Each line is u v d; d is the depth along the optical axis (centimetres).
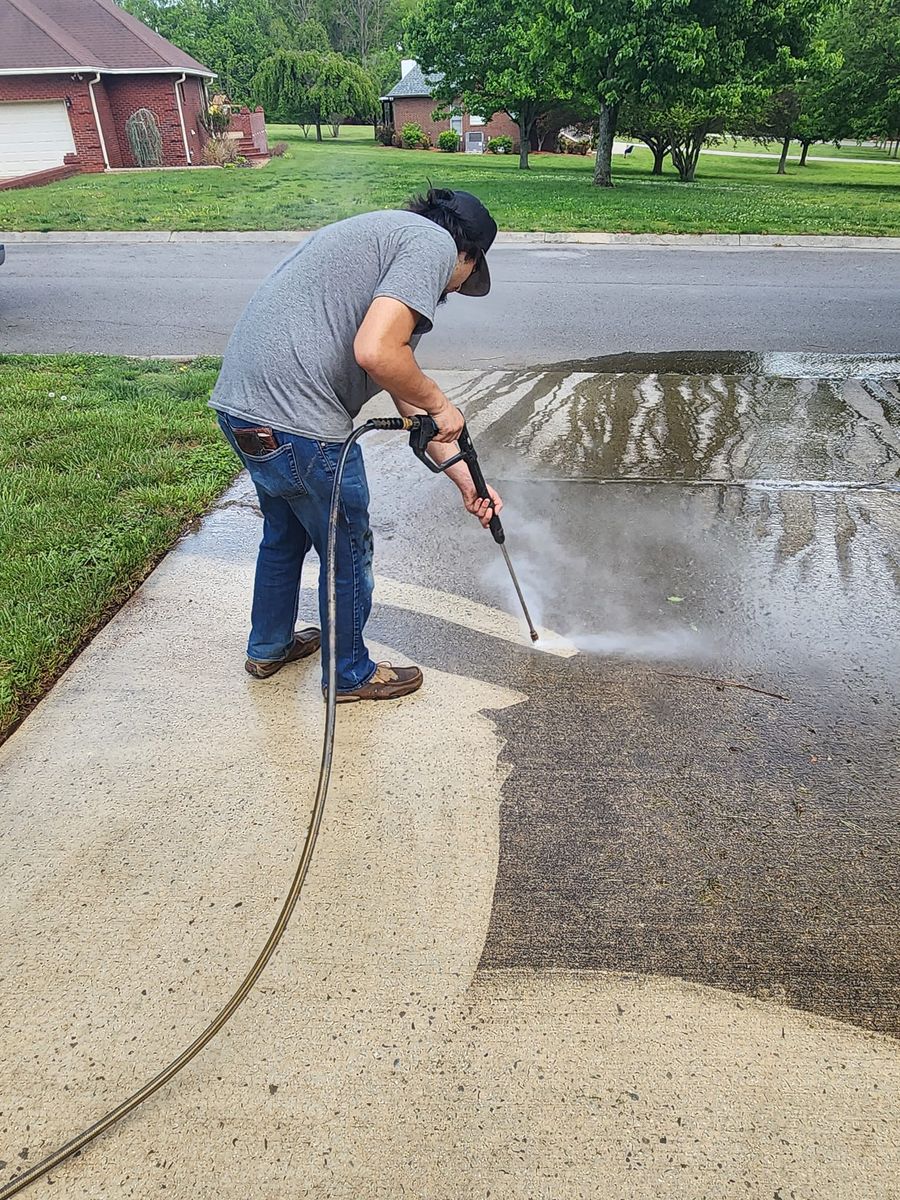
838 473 420
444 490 405
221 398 209
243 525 366
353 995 170
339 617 238
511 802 219
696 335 698
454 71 2386
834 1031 164
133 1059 158
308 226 1205
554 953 179
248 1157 143
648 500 391
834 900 191
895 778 226
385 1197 137
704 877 197
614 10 1600
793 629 292
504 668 273
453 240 200
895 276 960
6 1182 138
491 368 599
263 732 244
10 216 1300
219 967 175
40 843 204
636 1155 143
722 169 2980
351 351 202
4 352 648
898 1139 146
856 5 2245
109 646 283
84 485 388
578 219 1298
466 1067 157
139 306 796
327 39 5353
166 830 209
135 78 2150
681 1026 164
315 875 197
